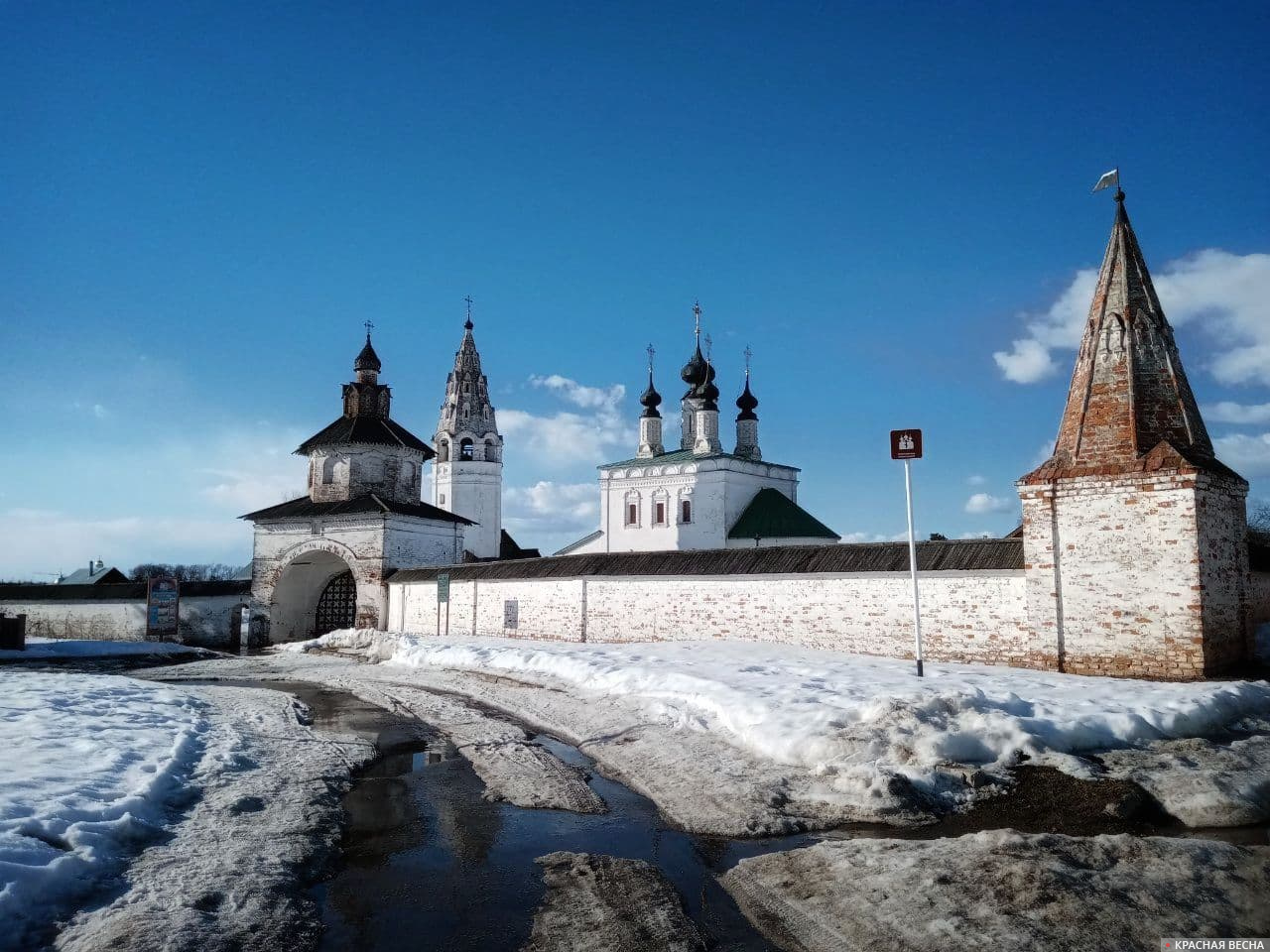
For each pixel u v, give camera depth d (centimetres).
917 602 1275
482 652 2000
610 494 4894
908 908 515
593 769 975
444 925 542
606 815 782
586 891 591
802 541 4297
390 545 3164
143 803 742
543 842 708
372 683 1848
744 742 952
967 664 1456
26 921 511
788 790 797
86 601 3250
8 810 659
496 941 516
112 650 2655
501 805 827
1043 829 679
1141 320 1375
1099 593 1320
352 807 828
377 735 1223
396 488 3569
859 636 1678
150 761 906
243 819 752
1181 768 783
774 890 574
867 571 1673
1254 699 1013
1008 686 1121
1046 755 815
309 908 569
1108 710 920
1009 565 1466
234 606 3353
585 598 2234
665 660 1555
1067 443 1406
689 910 554
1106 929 473
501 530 5816
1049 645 1369
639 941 505
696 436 5100
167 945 490
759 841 687
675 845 689
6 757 873
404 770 996
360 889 609
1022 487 1419
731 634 1903
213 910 549
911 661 1489
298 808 794
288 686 1862
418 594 2909
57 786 752
